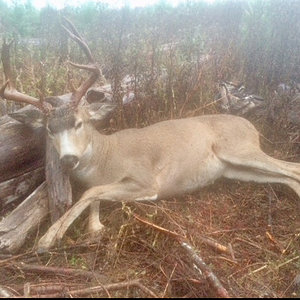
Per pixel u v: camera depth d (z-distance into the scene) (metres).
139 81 1.87
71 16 3.27
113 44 2.32
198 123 1.60
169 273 1.11
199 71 1.94
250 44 2.23
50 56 2.44
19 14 3.51
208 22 3.12
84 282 1.11
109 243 1.24
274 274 1.15
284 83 2.00
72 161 1.32
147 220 1.28
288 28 2.21
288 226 1.37
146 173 1.45
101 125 1.72
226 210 1.45
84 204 1.33
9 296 1.03
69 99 1.58
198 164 1.53
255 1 2.98
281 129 1.77
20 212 1.34
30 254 1.24
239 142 1.59
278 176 1.55
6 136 1.46
